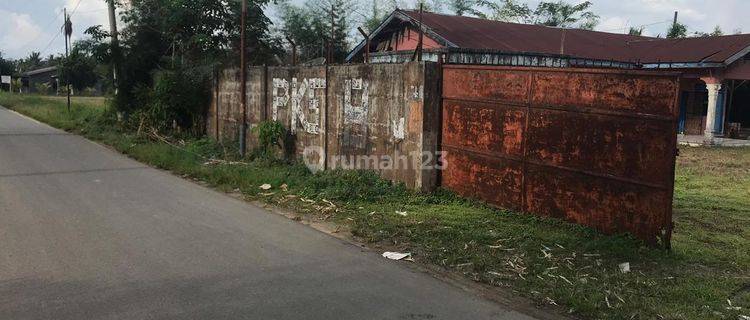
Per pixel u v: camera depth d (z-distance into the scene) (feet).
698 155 53.52
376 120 31.14
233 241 20.57
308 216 24.95
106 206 25.77
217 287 15.76
